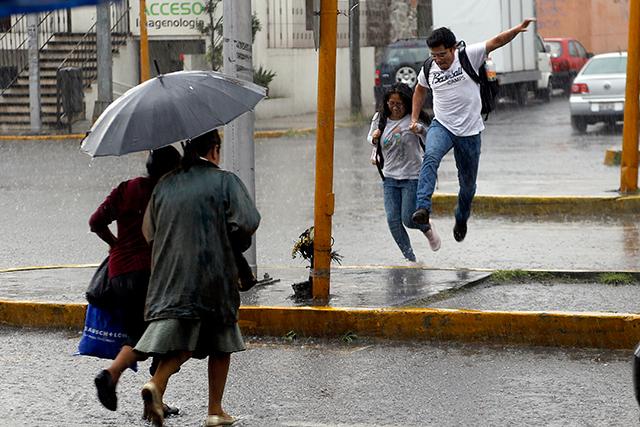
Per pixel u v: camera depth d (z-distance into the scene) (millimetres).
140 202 15312
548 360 18891
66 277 24500
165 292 14625
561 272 23812
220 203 14836
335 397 16953
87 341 15445
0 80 71375
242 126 22328
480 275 23719
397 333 20312
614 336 19562
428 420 15781
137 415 16281
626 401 16562
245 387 17500
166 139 14750
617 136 59969
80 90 64688
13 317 21641
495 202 35625
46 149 57406
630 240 30531
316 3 20500
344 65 81688
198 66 69000
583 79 61625
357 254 28656
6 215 35625
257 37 72562
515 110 79812
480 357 19109
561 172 43719
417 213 23859
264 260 27828
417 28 90125
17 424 15812
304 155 53156
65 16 72375
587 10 115625
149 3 70250
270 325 20625
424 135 25219
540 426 15453
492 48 23875
